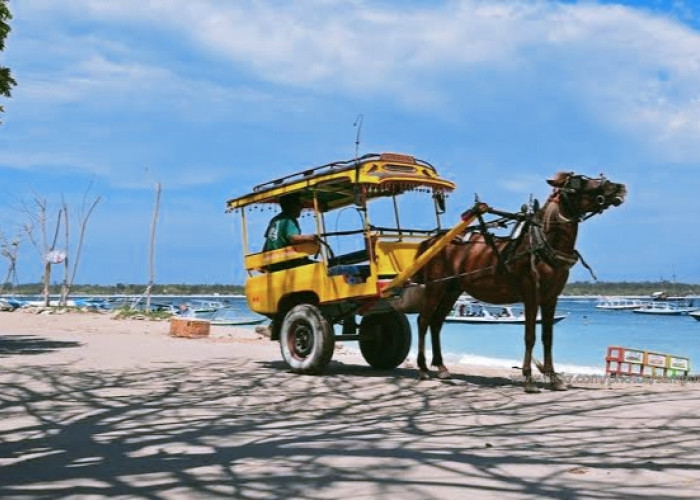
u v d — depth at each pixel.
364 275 10.95
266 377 11.29
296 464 5.52
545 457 5.66
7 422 7.59
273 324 12.54
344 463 5.52
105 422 7.60
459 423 7.37
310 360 11.48
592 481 4.93
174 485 4.98
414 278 11.05
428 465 5.41
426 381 10.84
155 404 8.79
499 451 5.91
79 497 4.72
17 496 4.75
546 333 9.96
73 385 10.35
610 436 6.51
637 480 4.95
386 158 11.16
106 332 22.41
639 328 65.88
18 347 16.31
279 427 7.26
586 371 20.27
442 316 11.30
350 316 12.13
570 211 9.53
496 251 9.97
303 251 11.71
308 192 12.09
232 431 7.04
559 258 9.57
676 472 5.16
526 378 9.62
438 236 10.89
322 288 11.45
